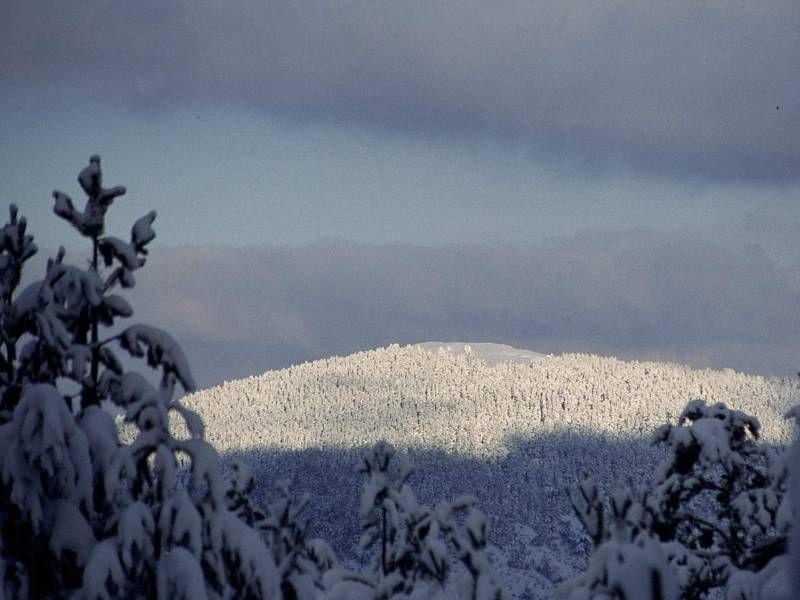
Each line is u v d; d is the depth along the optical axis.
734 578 44.75
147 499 43.91
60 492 41.38
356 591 50.56
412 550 54.19
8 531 42.31
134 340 44.75
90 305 44.84
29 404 41.12
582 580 40.66
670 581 37.78
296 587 47.19
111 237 45.56
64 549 41.22
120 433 44.97
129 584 41.19
